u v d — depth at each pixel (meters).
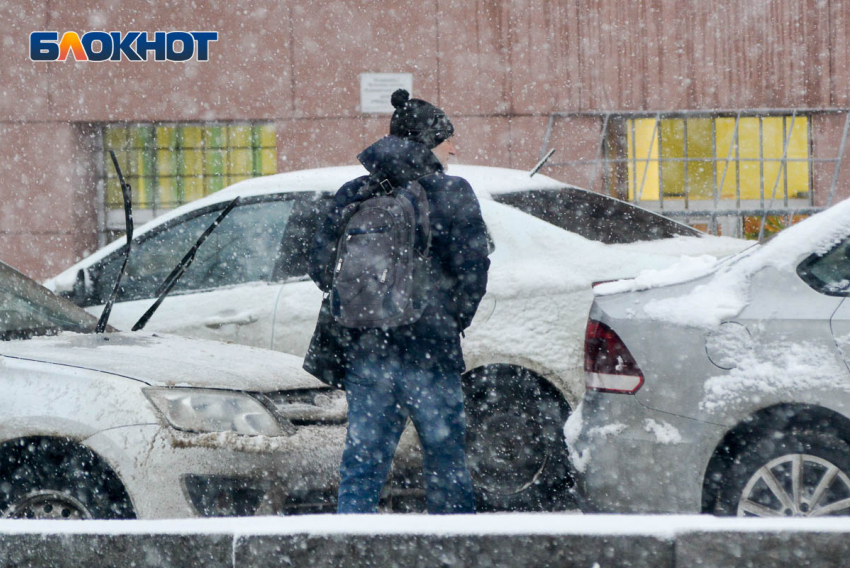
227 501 12.37
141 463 12.10
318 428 13.78
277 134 38.78
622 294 13.70
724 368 12.66
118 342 15.11
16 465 12.64
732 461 12.62
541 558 8.29
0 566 9.11
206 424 12.59
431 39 38.62
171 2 38.62
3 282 16.58
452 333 12.88
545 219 17.86
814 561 8.01
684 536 8.13
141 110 38.78
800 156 38.72
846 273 12.73
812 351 12.41
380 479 12.91
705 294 13.19
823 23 38.34
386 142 13.27
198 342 15.98
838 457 12.27
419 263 12.74
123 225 39.34
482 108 38.59
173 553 8.80
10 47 38.78
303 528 8.59
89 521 9.20
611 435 13.07
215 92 38.75
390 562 8.45
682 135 38.72
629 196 38.62
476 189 18.42
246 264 19.55
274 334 18.53
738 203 38.78
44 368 12.99
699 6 38.44
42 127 38.78
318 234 13.60
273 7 38.62
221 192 20.47
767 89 38.47
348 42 38.59
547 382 16.75
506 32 38.53
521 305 16.75
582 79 38.56
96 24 38.72
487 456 17.00
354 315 12.59
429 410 12.82
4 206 38.84
